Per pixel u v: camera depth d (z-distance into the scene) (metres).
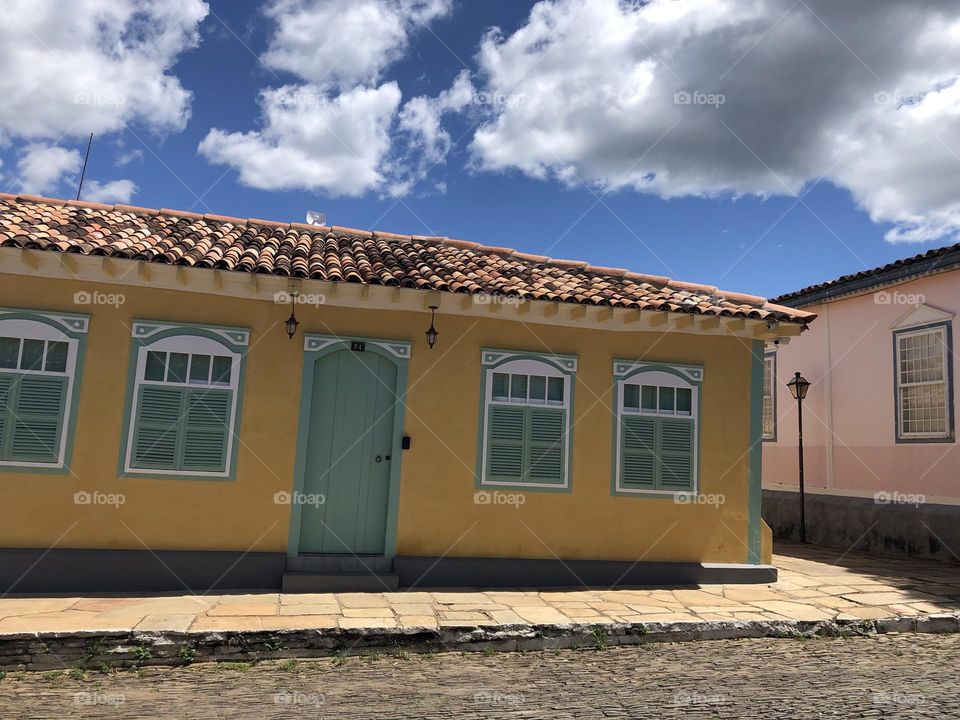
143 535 7.56
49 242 7.14
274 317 8.13
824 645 6.41
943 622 7.02
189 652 5.72
